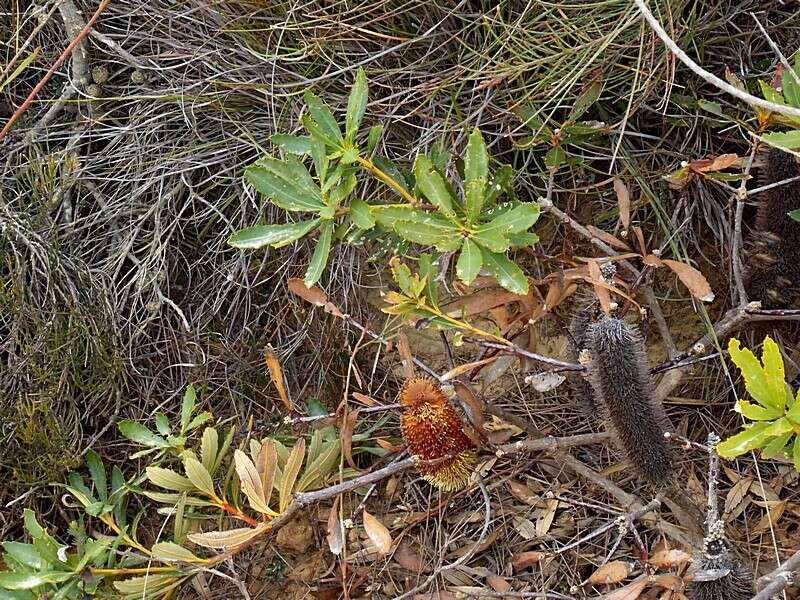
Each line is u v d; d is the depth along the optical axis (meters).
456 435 0.75
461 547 0.93
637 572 0.85
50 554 0.79
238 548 0.80
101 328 0.98
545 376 0.80
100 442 0.99
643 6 0.67
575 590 0.78
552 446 0.81
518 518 0.93
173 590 0.85
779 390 0.60
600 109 0.96
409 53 1.00
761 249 0.83
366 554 0.94
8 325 0.98
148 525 0.98
